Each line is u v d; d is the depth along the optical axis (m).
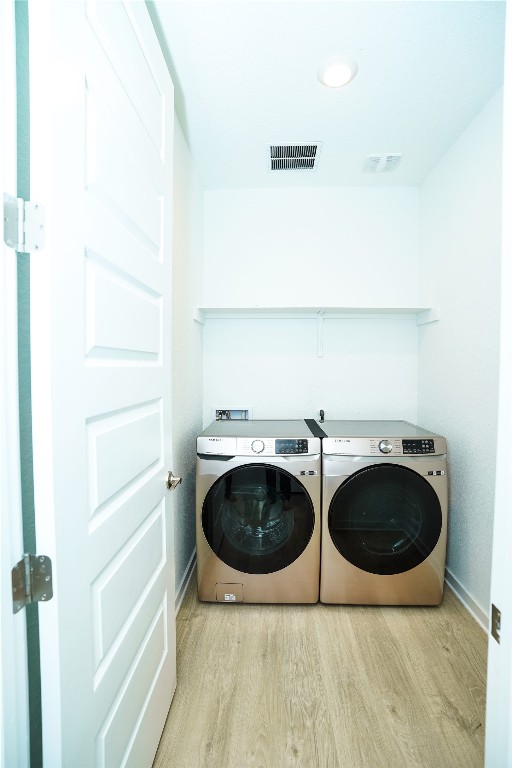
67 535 0.58
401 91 1.42
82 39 0.61
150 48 0.95
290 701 1.20
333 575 1.63
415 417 2.25
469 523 1.65
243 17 1.10
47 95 0.52
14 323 0.51
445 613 1.61
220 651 1.40
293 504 1.60
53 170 0.53
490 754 0.57
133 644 0.85
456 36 1.17
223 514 1.63
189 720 1.13
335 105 1.49
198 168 1.99
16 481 0.51
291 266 2.21
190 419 1.90
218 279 2.21
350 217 2.19
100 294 0.69
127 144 0.81
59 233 0.55
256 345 2.26
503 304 0.57
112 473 0.75
